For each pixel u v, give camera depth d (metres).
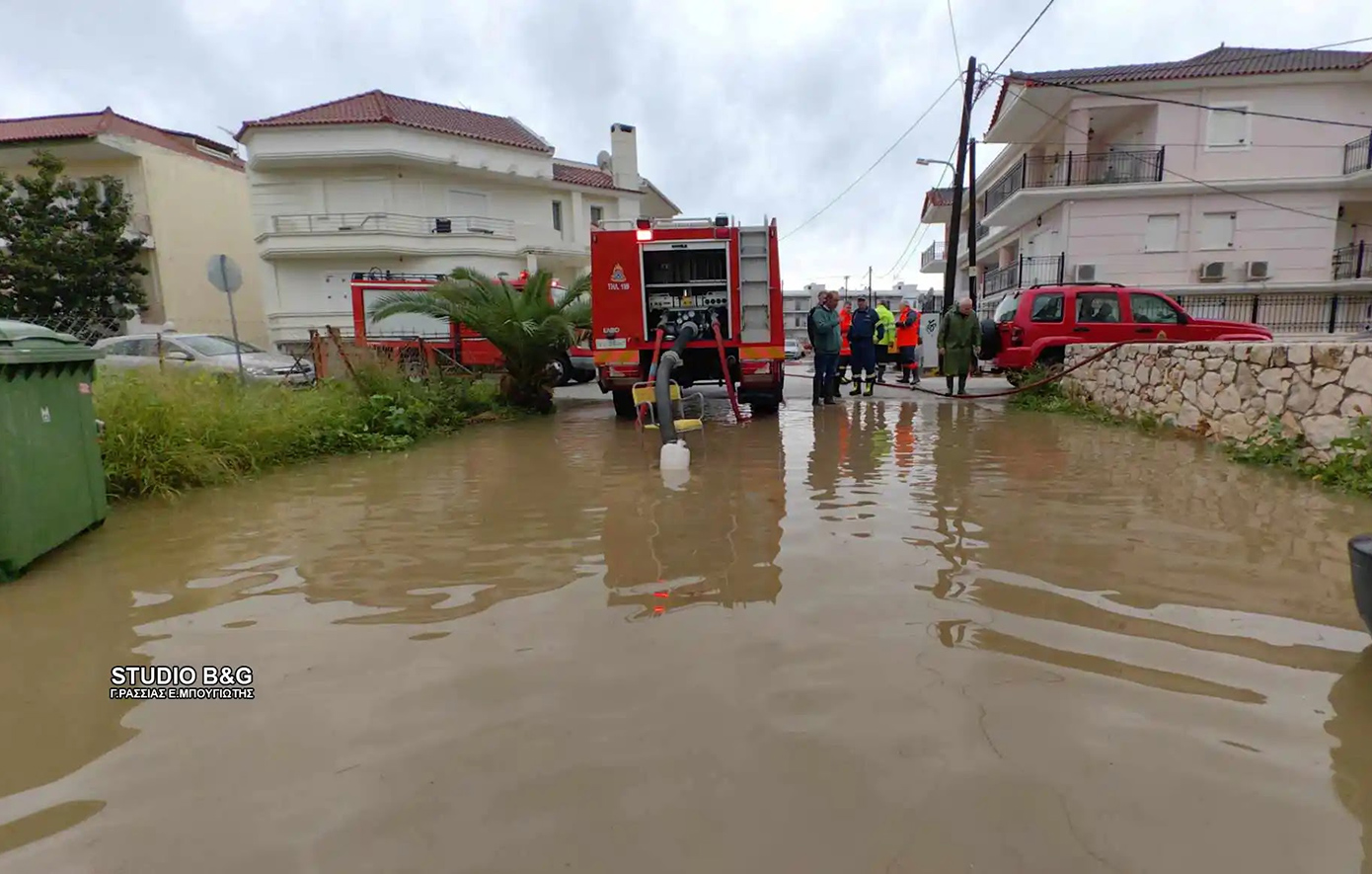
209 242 29.08
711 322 9.91
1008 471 6.12
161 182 27.09
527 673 2.66
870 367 13.09
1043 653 2.73
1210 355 7.41
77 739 2.30
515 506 5.27
